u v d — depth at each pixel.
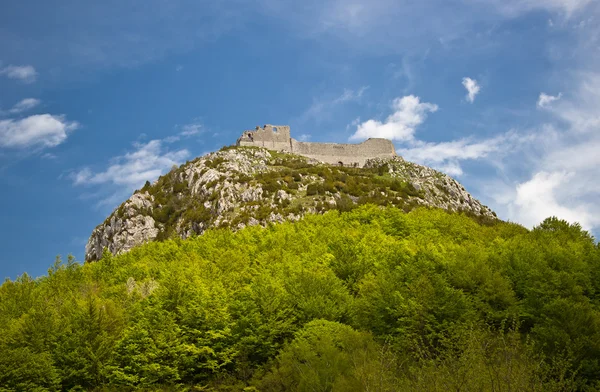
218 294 50.59
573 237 74.06
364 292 50.41
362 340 39.94
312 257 62.44
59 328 47.78
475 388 24.36
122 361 45.50
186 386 44.06
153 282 59.28
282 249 68.81
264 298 48.19
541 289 45.84
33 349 44.91
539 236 73.44
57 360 44.53
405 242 69.44
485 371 25.11
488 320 44.38
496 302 46.44
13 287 63.19
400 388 27.69
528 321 45.75
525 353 28.70
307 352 38.28
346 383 33.28
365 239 70.00
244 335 46.41
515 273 52.31
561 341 37.56
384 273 51.22
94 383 44.53
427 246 62.09
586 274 51.50
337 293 49.84
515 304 45.81
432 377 26.30
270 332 45.22
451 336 35.19
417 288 43.53
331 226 84.94
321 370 36.41
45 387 42.53
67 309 52.25
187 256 72.06
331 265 59.78
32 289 62.03
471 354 26.59
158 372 43.22
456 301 43.28
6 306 56.22
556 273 48.75
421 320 40.75
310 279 51.19
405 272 49.56
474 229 86.00
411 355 37.66
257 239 79.25
